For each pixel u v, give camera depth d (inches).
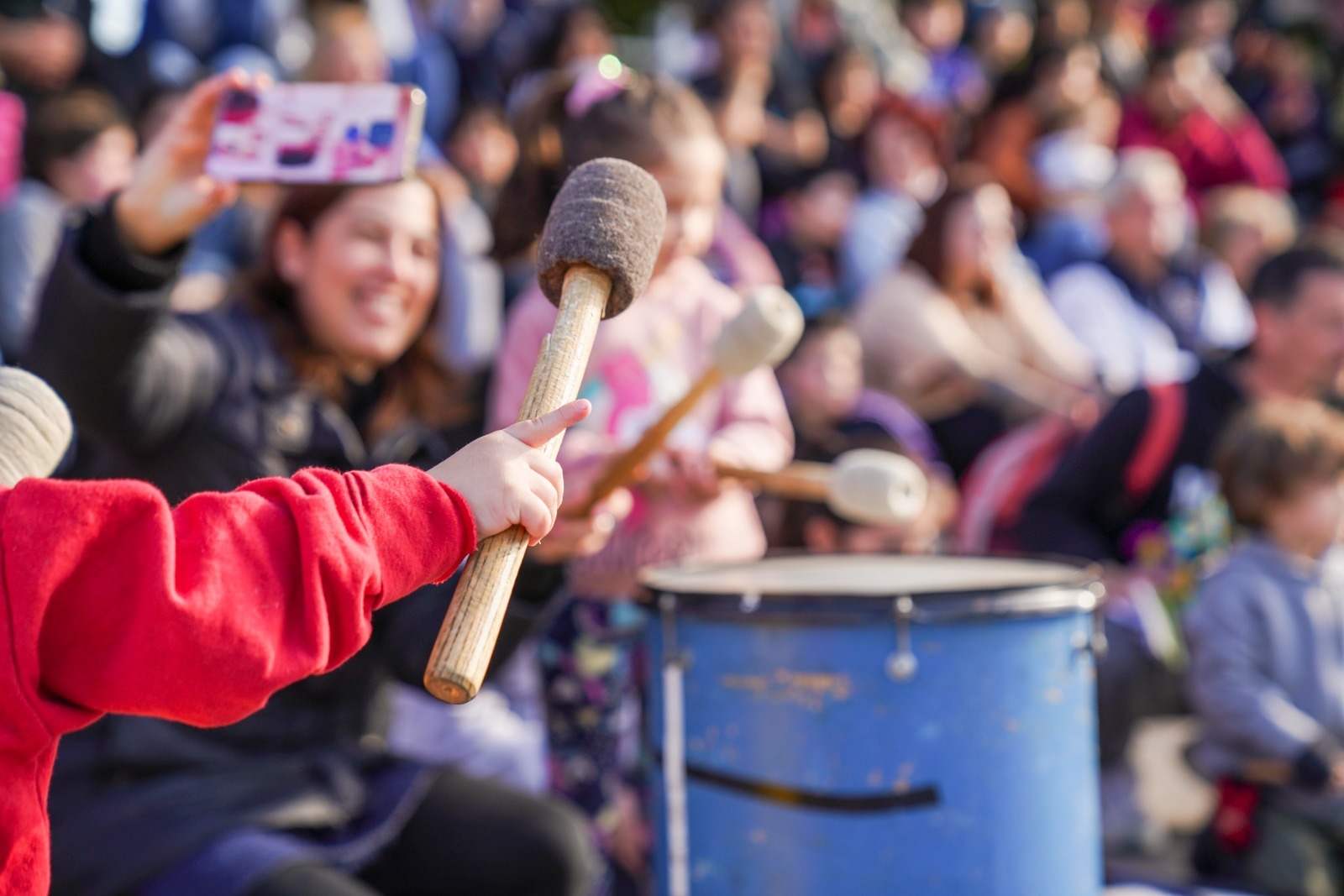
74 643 44.0
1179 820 145.8
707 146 95.0
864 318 166.6
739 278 152.9
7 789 44.5
